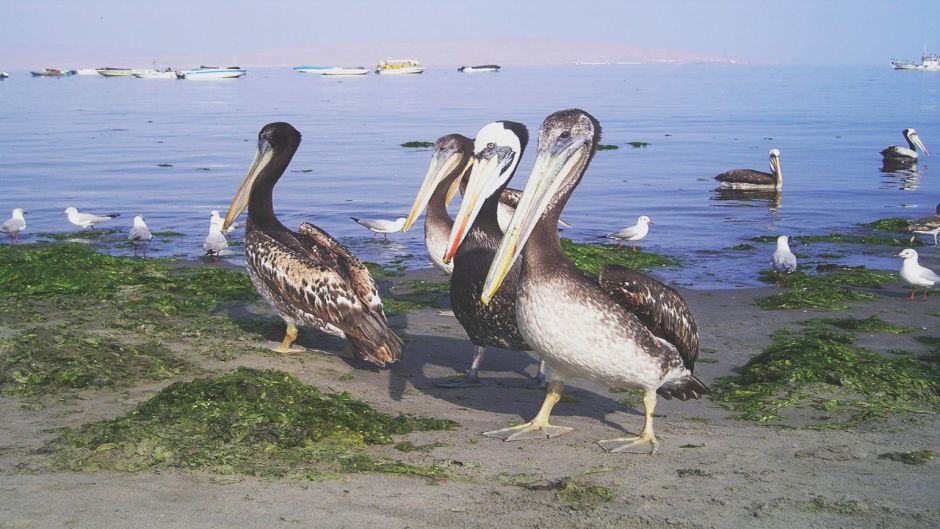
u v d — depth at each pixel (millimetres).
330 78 66312
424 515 3205
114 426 3551
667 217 8844
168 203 9555
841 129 19672
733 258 6953
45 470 3332
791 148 15531
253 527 3104
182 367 4199
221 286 5656
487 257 4273
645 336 3629
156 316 4910
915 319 5418
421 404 4094
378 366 4531
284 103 30906
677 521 3223
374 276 6332
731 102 32062
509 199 5504
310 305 4371
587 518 3223
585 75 80250
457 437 3758
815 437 3834
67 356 4141
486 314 4266
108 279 5504
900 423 3971
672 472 3521
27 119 22578
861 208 9383
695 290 6051
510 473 3480
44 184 10875
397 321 5254
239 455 3459
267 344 4664
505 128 4309
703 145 16188
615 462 3588
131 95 37250
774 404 4160
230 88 45344
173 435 3529
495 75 79000
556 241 3666
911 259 5805
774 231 8055
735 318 5430
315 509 3201
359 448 3588
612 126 20781
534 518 3213
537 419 3832
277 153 4676
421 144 15672
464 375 4488
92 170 12297
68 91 41312
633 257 6840
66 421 3672
